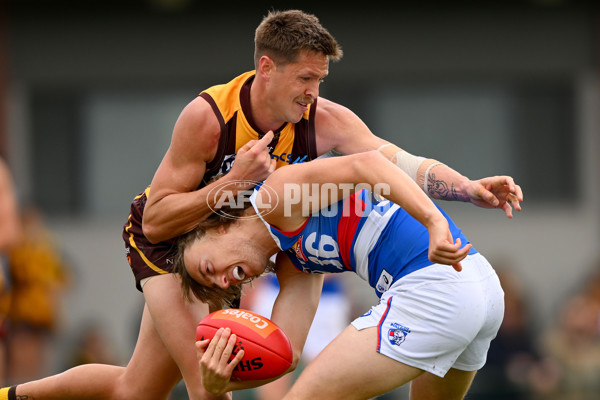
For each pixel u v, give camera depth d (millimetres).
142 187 37781
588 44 37562
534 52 37500
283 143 14672
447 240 12391
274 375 13719
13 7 37250
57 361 32469
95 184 37719
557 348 31203
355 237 13977
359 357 13422
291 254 14445
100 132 37719
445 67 37438
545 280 37500
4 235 23344
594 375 28359
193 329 14609
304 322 14797
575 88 37781
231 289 14570
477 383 26922
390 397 24641
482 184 14430
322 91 37406
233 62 37250
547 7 37406
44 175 37625
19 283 31250
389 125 37625
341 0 37219
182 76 37344
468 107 37750
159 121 37656
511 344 30297
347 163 13109
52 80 37406
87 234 37500
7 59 37281
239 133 14250
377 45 37281
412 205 12641
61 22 37344
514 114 37812
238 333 13625
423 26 37375
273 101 14055
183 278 14438
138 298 37344
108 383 15555
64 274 33500
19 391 15828
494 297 14156
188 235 14281
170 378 15453
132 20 37312
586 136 37719
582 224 37688
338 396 13430
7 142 37219
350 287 32000
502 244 37562
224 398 14570
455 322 13555
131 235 15625
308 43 13688
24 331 31188
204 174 14477
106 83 37500
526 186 37969
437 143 37750
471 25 37406
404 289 13695
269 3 37188
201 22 37250
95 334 32000
